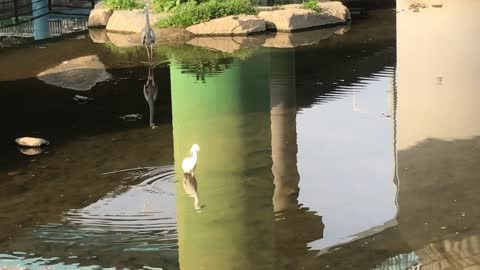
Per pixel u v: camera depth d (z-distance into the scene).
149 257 6.57
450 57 13.77
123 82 13.52
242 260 6.46
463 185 7.89
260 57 15.05
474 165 8.41
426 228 6.92
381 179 8.24
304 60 14.83
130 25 18.95
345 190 7.97
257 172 8.44
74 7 23.70
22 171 8.91
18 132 10.59
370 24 19.19
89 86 13.35
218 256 6.55
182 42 17.36
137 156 9.28
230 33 18.03
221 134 9.42
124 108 11.79
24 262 6.51
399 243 6.66
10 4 25.05
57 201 7.90
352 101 11.55
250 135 9.46
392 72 13.27
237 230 7.03
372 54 15.20
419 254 6.43
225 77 12.38
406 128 9.73
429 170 8.38
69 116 11.39
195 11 18.64
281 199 7.67
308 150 9.30
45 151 9.68
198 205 7.56
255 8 19.47
